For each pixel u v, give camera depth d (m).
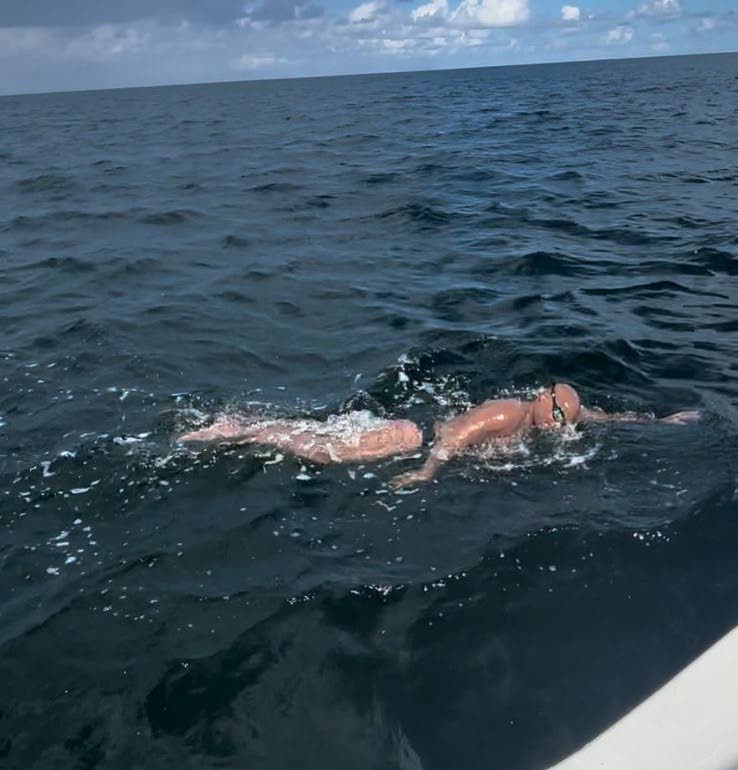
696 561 4.02
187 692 3.40
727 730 2.39
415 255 10.89
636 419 5.69
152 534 4.59
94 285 9.83
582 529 4.37
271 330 8.05
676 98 35.28
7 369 7.05
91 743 3.16
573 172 16.86
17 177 18.75
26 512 4.84
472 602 3.85
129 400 6.39
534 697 3.25
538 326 7.77
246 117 35.12
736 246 10.28
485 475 5.04
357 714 3.23
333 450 5.40
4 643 3.75
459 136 24.52
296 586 4.06
